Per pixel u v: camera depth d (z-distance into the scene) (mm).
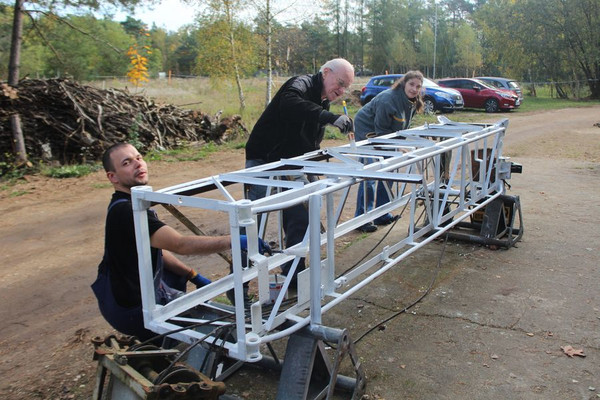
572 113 20844
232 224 2121
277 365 2971
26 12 10117
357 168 3035
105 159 2760
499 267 4492
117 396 2164
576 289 3992
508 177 5023
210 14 17672
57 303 4285
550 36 30422
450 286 4137
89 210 7320
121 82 22062
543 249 4883
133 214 2459
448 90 20625
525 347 3213
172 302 2582
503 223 5117
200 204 2221
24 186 8773
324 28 56188
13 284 4730
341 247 5125
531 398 2727
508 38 32156
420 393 2805
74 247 5770
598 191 7230
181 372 2117
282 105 3738
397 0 61062
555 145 12227
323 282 2697
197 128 13273
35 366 3277
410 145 4117
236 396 2762
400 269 4512
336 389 2793
